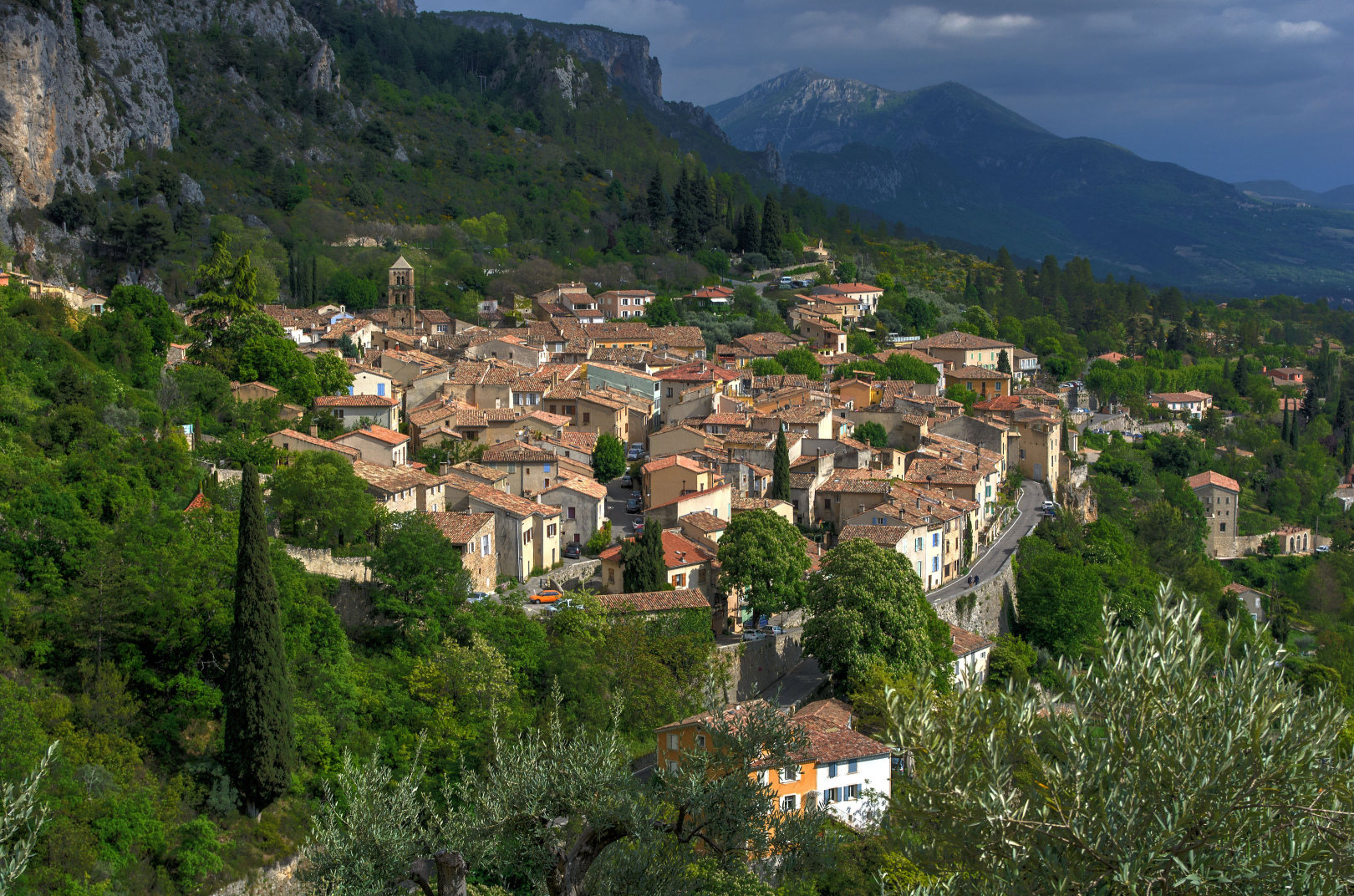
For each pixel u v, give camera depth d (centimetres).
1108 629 3669
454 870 4209
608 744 4694
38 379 11625
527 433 15725
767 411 18338
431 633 10000
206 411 13838
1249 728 3259
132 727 7894
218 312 16200
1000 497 19038
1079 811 3272
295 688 8575
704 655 10781
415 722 9050
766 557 12175
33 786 3566
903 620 11288
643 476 15238
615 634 10494
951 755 3494
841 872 6544
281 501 10875
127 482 10031
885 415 19475
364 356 19012
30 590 8412
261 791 7644
